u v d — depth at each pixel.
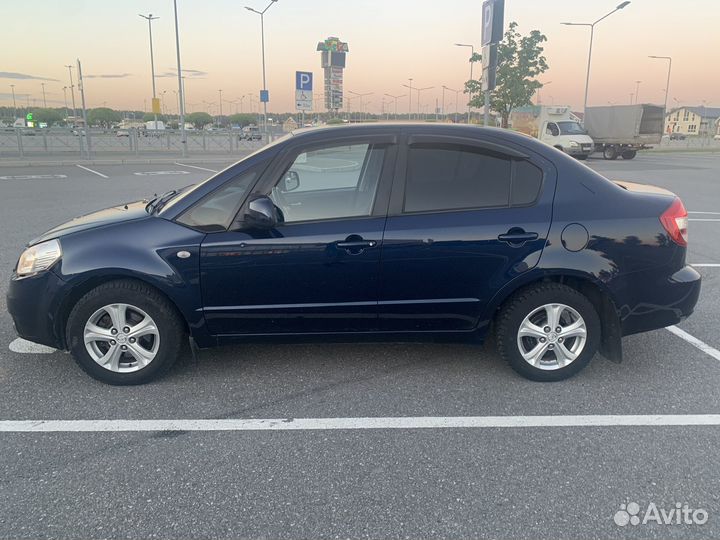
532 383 3.92
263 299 3.71
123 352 3.82
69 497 2.72
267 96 34.03
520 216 3.67
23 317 3.75
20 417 3.46
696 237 8.82
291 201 3.75
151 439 3.22
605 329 3.90
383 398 3.71
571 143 28.47
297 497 2.73
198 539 2.46
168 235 3.66
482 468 2.96
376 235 3.63
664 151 44.59
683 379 3.98
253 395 3.75
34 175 18.62
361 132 3.77
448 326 3.84
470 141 3.73
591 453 3.09
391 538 2.46
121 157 27.72
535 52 33.84
